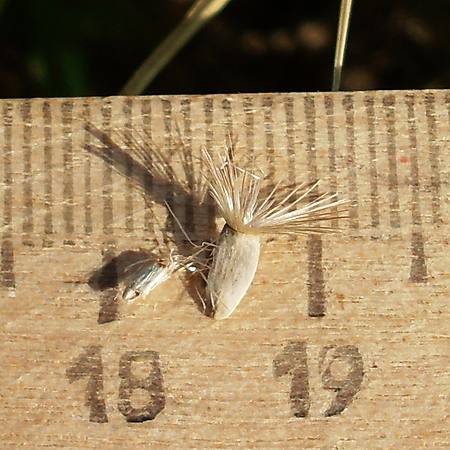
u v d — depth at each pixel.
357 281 0.09
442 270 0.09
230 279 0.09
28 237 0.09
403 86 0.11
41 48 0.11
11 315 0.09
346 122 0.09
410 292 0.09
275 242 0.09
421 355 0.09
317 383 0.09
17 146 0.09
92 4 0.11
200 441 0.09
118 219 0.09
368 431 0.09
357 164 0.09
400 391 0.09
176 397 0.09
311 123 0.09
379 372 0.09
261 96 0.09
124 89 0.10
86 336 0.09
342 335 0.09
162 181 0.09
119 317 0.09
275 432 0.09
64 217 0.09
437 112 0.09
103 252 0.09
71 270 0.09
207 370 0.09
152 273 0.09
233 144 0.09
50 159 0.09
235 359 0.09
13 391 0.09
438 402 0.09
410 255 0.09
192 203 0.09
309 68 0.11
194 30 0.10
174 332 0.09
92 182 0.09
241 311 0.09
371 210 0.09
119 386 0.09
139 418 0.09
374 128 0.09
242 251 0.09
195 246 0.09
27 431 0.09
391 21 0.11
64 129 0.09
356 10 0.11
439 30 0.11
